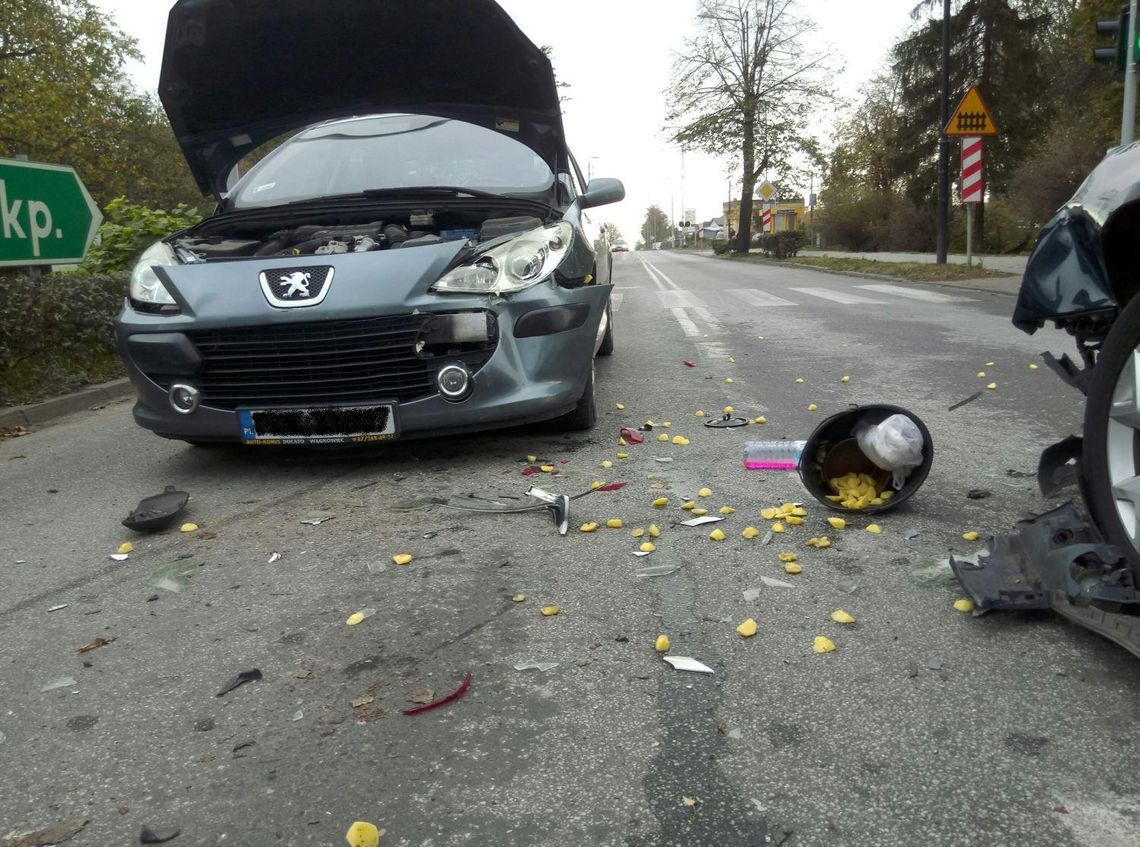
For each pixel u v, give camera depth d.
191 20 4.63
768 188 43.66
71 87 30.47
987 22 35.91
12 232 6.75
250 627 2.80
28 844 1.84
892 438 3.46
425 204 4.91
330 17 4.74
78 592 3.17
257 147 5.93
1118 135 20.69
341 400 4.29
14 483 4.80
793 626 2.65
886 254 37.16
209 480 4.55
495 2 4.57
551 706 2.27
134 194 37.53
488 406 4.27
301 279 4.23
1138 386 2.44
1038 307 2.83
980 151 17.73
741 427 5.26
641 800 1.89
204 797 1.97
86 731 2.26
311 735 2.19
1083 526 2.63
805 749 2.04
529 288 4.34
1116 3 19.69
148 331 4.35
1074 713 2.13
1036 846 1.71
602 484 4.09
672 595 2.90
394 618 2.81
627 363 8.08
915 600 2.78
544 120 5.42
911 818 1.80
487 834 1.81
